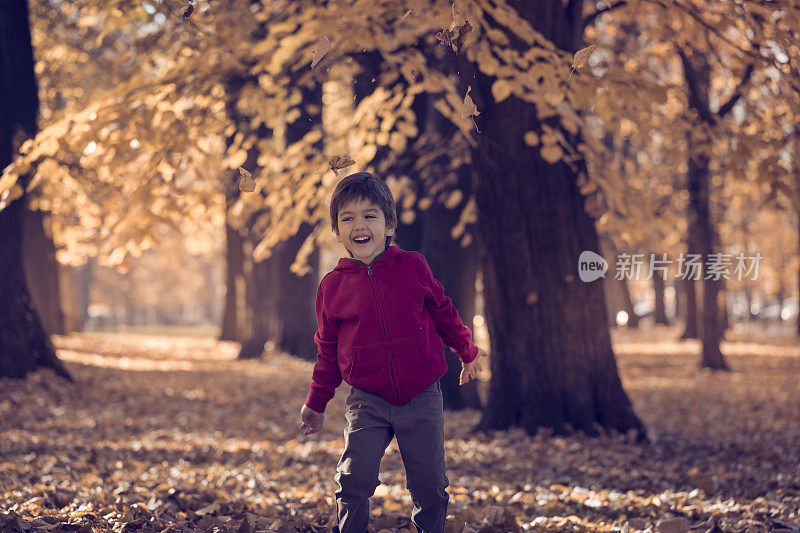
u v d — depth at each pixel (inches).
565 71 235.1
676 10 295.1
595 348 316.8
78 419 349.4
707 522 166.4
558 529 163.9
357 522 122.0
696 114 295.9
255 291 821.2
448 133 406.0
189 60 290.2
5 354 408.2
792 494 204.7
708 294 717.9
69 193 441.7
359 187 125.0
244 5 303.1
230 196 315.3
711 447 303.9
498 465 259.4
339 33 275.3
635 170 845.2
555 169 311.9
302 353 786.8
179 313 3294.8
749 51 261.3
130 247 259.8
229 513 174.1
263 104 306.8
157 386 514.0
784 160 279.1
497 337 326.3
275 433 346.3
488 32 239.0
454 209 426.0
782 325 1865.2
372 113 318.7
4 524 140.2
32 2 546.9
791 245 1460.4
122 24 300.7
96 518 156.8
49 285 896.9
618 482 229.3
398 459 269.3
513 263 316.5
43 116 652.1
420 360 122.6
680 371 722.2
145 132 259.0
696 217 653.9
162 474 227.0
